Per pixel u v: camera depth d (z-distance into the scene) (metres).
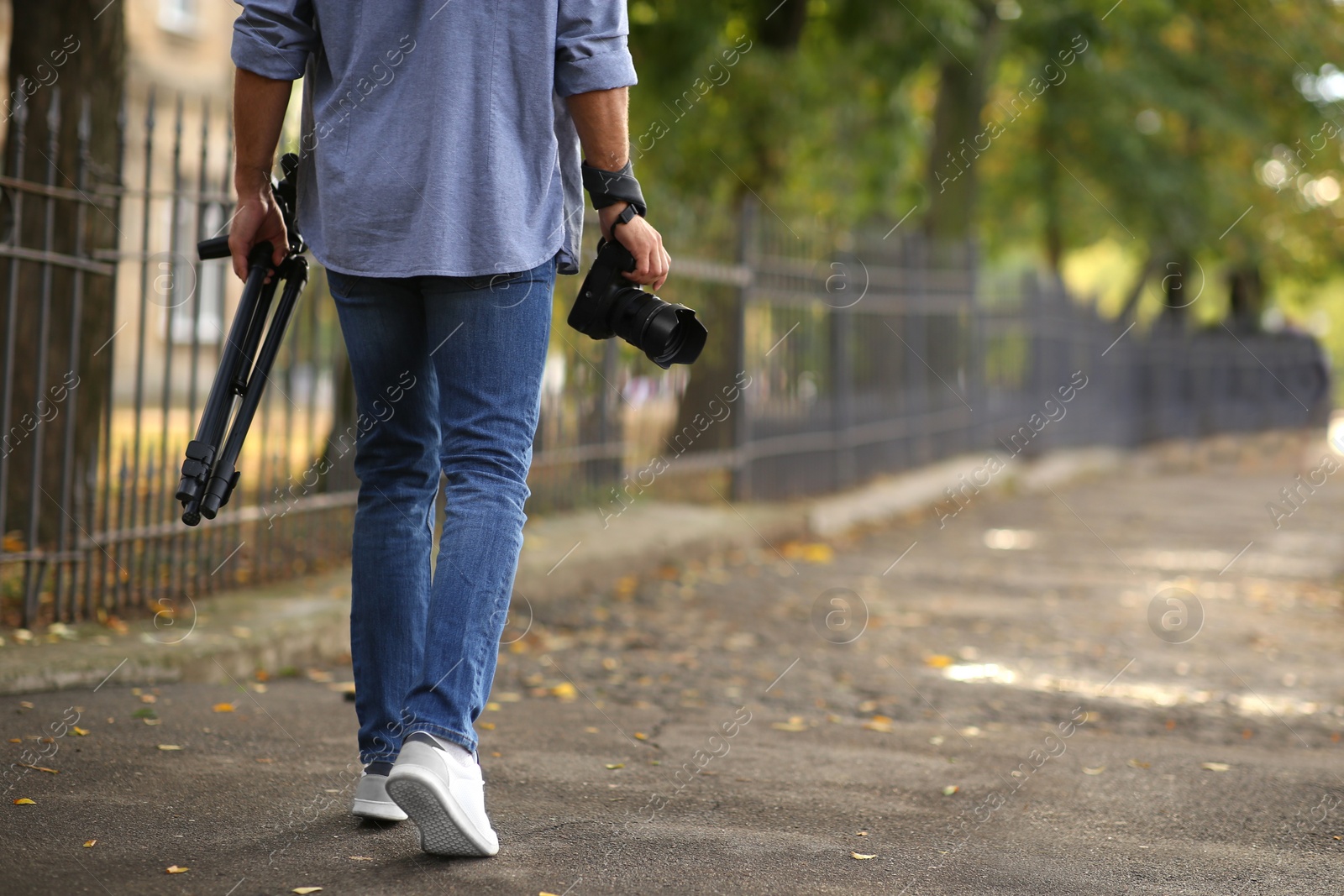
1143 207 42.56
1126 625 13.43
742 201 24.67
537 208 5.22
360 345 5.35
